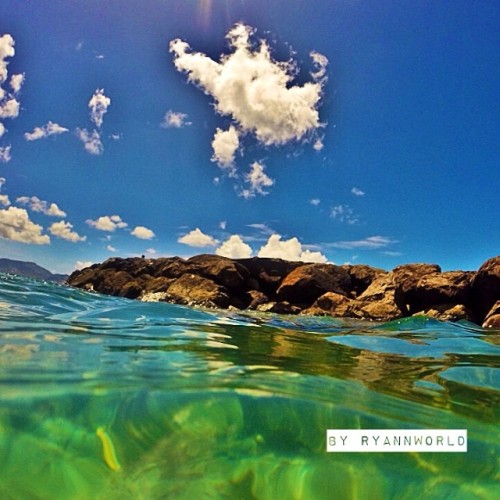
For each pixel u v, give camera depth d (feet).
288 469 6.22
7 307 19.15
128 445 6.34
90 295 31.50
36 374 8.61
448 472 6.48
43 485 5.40
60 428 6.51
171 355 11.78
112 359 10.55
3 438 6.05
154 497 5.41
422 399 9.30
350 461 6.51
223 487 5.73
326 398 8.71
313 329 27.89
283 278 74.02
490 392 10.45
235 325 24.45
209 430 6.97
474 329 32.55
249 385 9.11
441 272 52.80
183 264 77.51
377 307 54.95
